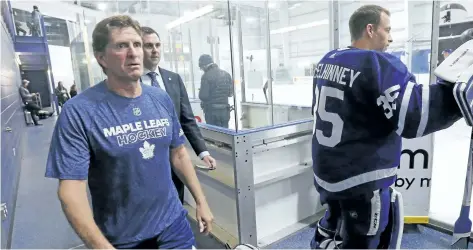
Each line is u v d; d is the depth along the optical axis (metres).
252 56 2.39
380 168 1.00
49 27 10.94
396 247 1.08
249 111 2.28
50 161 0.94
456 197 2.51
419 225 2.25
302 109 2.52
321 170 1.11
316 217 2.51
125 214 1.06
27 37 10.59
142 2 4.02
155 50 1.74
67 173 0.92
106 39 0.97
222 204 2.29
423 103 0.82
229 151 2.04
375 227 1.03
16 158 4.14
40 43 10.88
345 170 1.03
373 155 0.99
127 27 0.98
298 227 2.37
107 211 1.05
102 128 0.97
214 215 2.41
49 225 2.74
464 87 0.77
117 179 1.02
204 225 1.31
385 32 1.13
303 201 2.48
